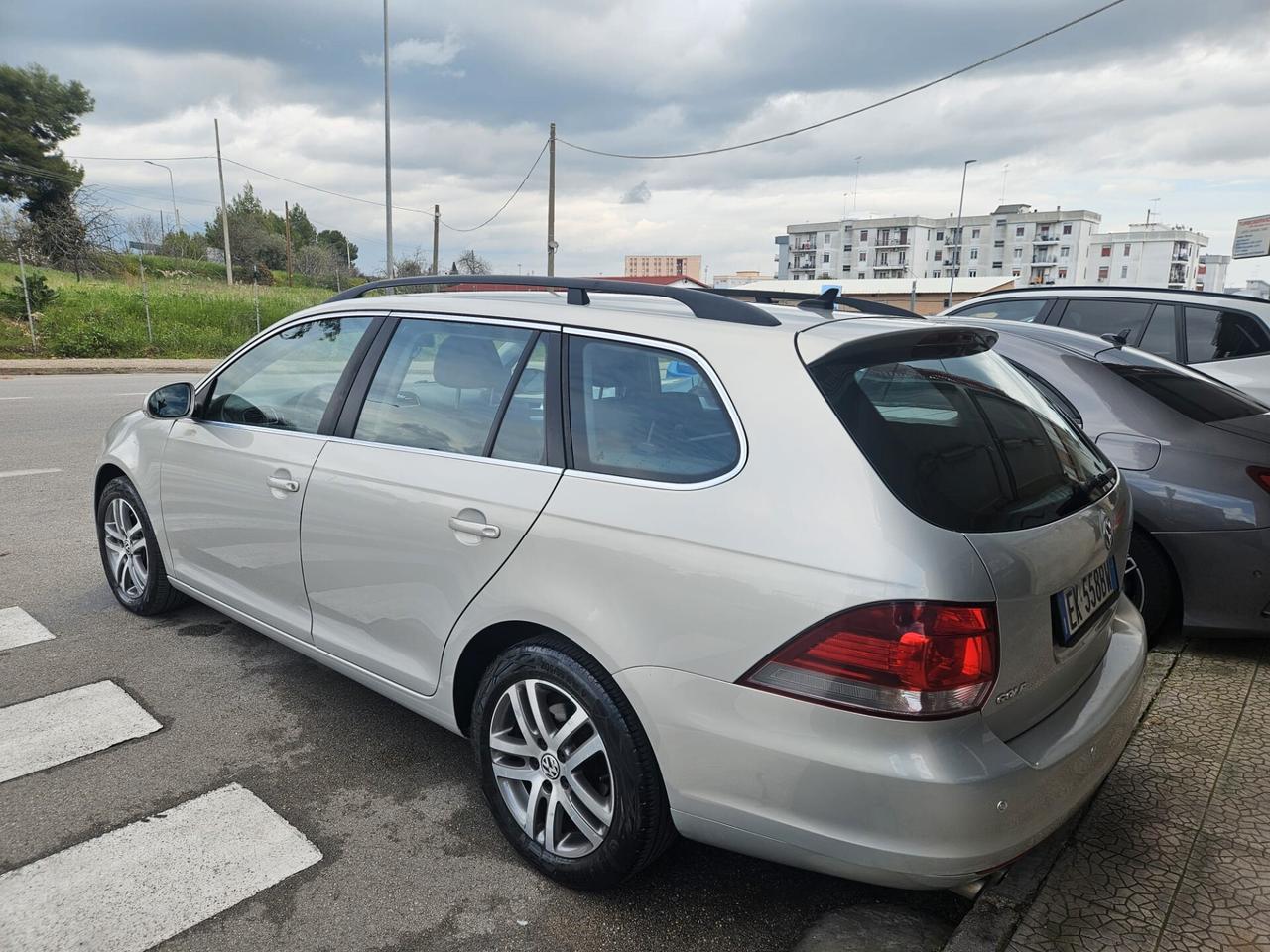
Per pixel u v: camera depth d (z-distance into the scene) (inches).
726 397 85.6
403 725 133.6
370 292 135.3
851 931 92.1
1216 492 145.9
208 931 89.0
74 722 130.5
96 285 1050.7
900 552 72.2
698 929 92.4
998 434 90.4
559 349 101.4
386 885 97.5
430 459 108.3
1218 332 247.8
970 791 71.4
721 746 79.7
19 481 279.1
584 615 88.4
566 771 94.3
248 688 143.5
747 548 78.5
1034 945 87.1
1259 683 145.3
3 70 2059.5
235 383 143.7
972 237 5078.7
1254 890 95.8
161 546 158.4
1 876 95.7
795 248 5457.7
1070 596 85.8
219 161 1930.4
